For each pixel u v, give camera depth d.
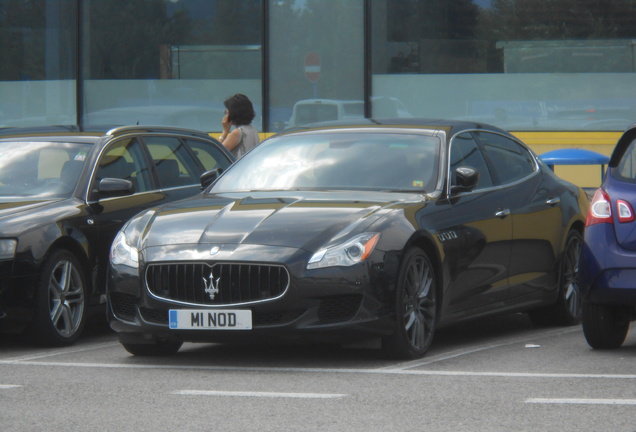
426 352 19.84
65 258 22.62
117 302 19.69
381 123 23.28
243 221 19.34
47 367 19.47
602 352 20.22
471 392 16.23
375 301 18.50
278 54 45.19
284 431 13.84
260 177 22.20
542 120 43.69
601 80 43.34
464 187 21.14
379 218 19.20
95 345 22.70
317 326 18.25
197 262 18.64
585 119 43.44
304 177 21.83
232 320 18.41
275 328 18.30
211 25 45.69
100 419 14.76
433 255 20.03
